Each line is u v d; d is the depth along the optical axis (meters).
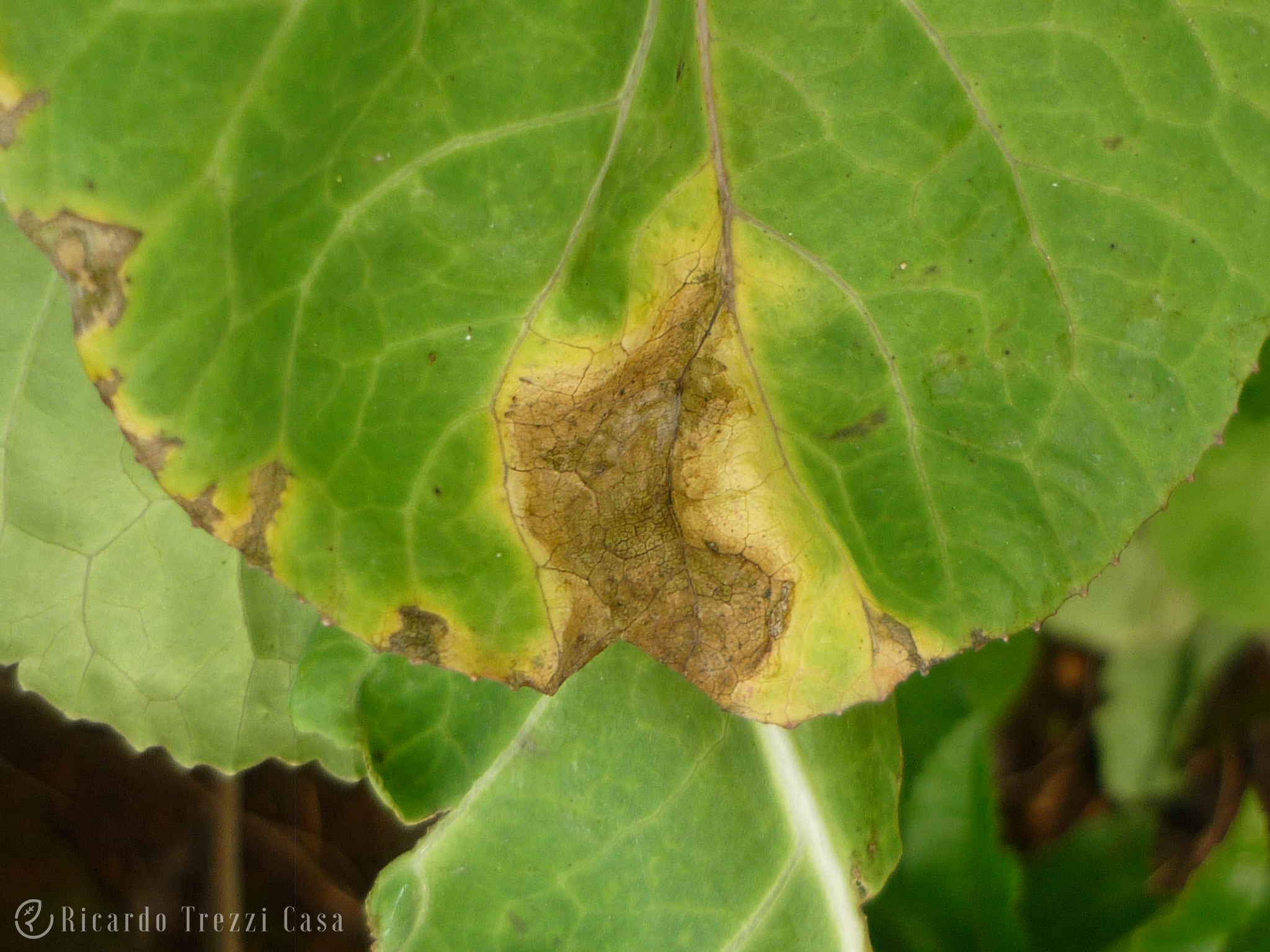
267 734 0.21
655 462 0.16
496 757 0.18
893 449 0.16
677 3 0.15
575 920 0.18
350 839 0.29
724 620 0.16
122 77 0.13
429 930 0.18
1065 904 0.32
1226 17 0.16
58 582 0.20
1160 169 0.16
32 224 0.13
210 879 0.28
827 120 0.16
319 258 0.14
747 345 0.16
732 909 0.18
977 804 0.26
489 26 0.14
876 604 0.16
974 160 0.16
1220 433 0.16
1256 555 0.25
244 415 0.14
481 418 0.15
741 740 0.19
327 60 0.13
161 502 0.20
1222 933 0.25
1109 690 0.32
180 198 0.13
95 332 0.13
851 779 0.19
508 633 0.15
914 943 0.26
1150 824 0.32
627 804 0.18
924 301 0.16
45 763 0.28
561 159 0.14
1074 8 0.16
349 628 0.14
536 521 0.15
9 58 0.12
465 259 0.14
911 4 0.16
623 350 0.15
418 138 0.14
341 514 0.14
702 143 0.16
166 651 0.21
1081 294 0.16
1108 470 0.16
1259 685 0.35
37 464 0.19
